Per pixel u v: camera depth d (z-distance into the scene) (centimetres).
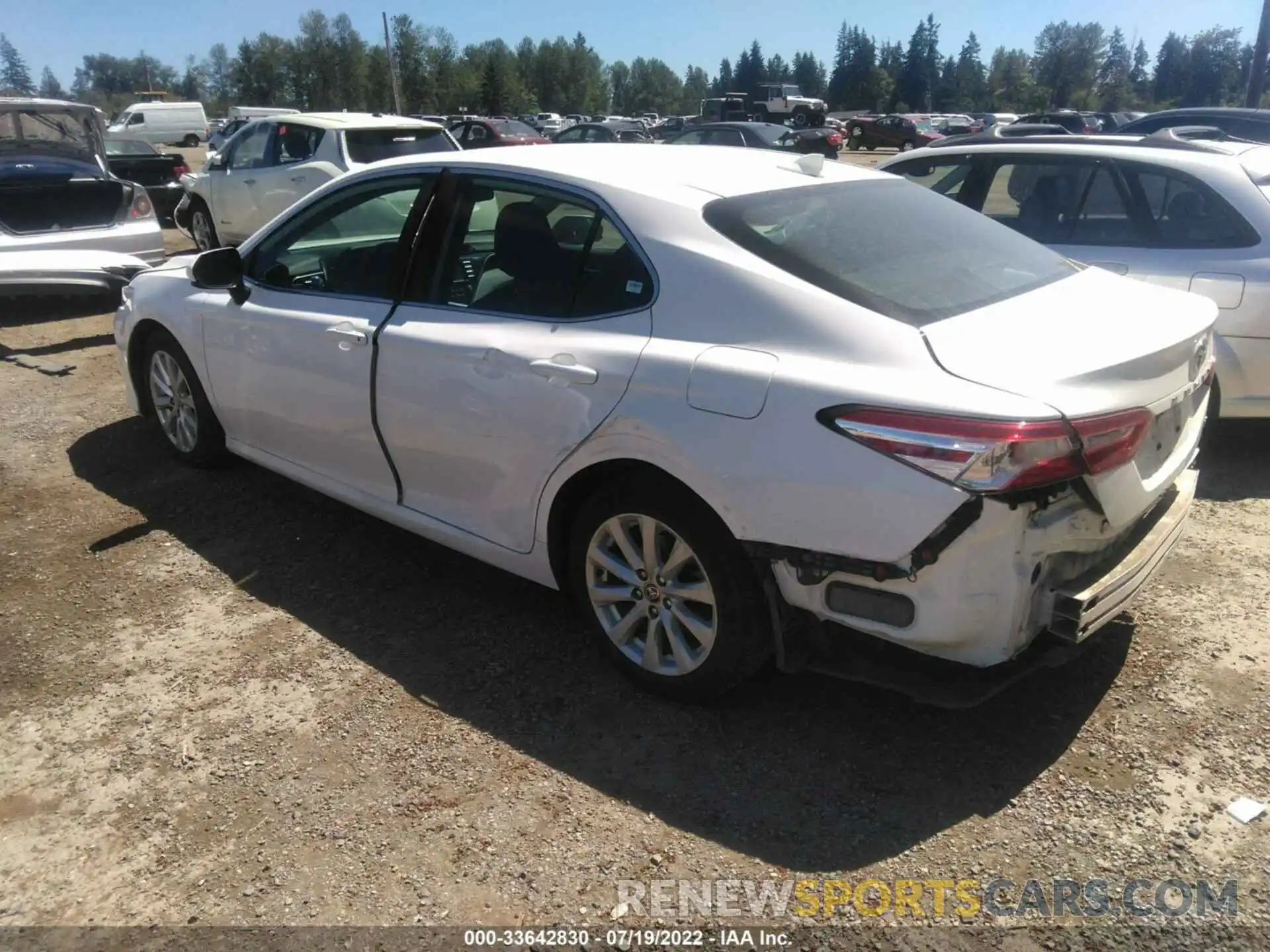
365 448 375
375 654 340
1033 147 551
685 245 289
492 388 319
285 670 331
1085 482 245
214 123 5944
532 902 238
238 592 381
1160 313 296
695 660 297
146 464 507
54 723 304
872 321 261
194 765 285
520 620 361
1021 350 255
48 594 380
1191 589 375
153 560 407
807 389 254
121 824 263
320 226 397
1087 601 254
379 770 282
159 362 493
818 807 266
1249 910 232
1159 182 498
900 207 338
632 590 307
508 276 331
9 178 833
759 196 310
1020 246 342
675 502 283
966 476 235
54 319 848
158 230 904
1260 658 329
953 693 272
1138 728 295
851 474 247
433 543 422
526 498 322
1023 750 287
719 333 277
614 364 289
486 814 265
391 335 351
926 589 246
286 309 400
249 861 250
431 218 356
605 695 316
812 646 281
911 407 241
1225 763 279
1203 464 509
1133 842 253
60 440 545
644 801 269
